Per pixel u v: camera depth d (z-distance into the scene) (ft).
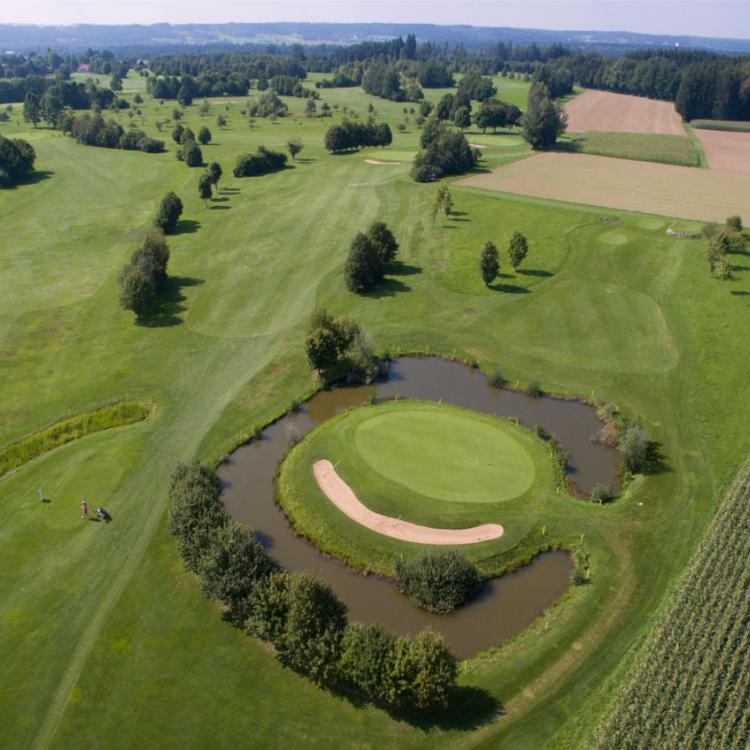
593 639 125.59
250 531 138.21
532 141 551.59
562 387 215.31
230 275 302.45
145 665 121.90
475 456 176.45
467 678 118.62
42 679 119.65
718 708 101.96
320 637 115.34
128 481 172.76
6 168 461.78
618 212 371.15
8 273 307.58
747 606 118.93
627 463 174.40
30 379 220.43
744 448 179.32
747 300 258.98
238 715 112.27
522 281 287.89
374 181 453.58
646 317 252.01
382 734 108.68
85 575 143.02
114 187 457.27
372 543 149.48
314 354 213.87
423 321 258.57
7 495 167.73
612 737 99.86
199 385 218.18
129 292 254.68
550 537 152.25
